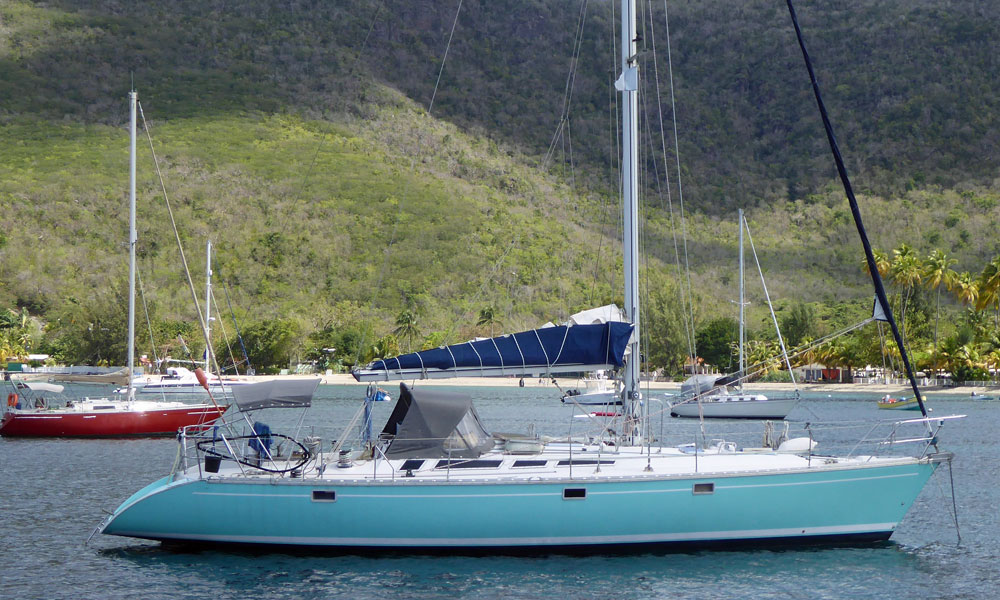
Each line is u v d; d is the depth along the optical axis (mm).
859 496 25672
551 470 25078
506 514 24406
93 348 172000
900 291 145625
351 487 24453
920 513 34844
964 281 143250
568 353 24656
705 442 28719
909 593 23781
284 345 184125
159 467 45469
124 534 25312
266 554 25766
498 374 24578
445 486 24344
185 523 25094
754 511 25078
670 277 197625
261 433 26891
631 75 26828
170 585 24234
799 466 25500
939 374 144375
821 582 24516
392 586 23875
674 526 24781
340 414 83750
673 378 151625
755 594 23469
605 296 142875
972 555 27719
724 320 176125
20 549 28344
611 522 24578
